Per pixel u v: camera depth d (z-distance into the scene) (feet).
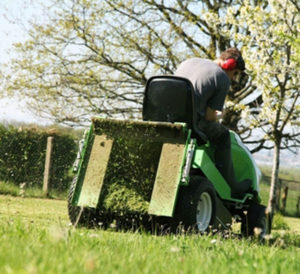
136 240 13.96
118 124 21.12
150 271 8.82
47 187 51.88
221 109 21.85
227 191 22.81
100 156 21.25
